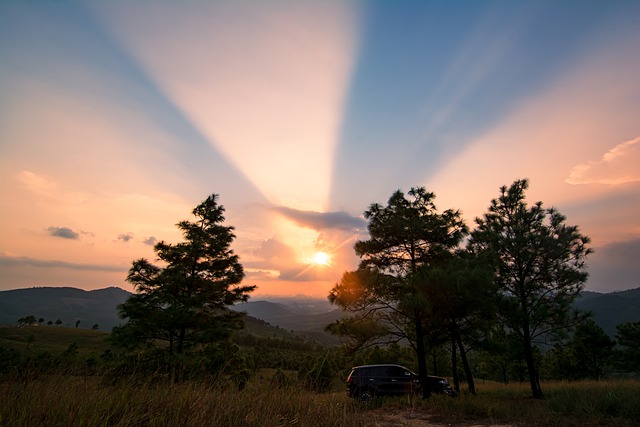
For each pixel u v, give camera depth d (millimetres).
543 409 12000
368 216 18828
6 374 5285
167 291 18938
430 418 11688
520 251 17156
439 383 17953
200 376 7141
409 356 31703
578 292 16688
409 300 14391
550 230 17328
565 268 16781
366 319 16844
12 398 4645
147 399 5559
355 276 16594
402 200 18484
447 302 15484
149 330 17797
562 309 16562
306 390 7367
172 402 5379
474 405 12883
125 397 5301
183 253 19906
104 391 5547
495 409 12453
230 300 21328
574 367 34688
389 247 18438
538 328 16969
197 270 20547
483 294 15836
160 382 6461
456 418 11656
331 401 6766
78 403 4848
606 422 9992
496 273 17188
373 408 13617
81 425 4133
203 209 21844
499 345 18125
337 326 16750
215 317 21203
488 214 18844
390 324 17219
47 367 5754
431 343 17594
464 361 20469
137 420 4852
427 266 15844
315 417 5855
